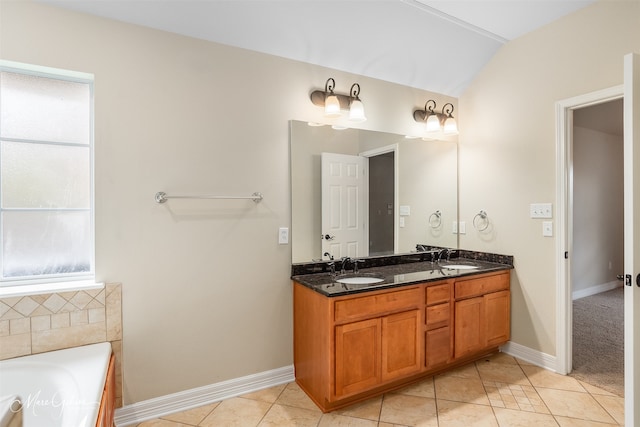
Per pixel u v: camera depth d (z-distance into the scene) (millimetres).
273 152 2459
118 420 1989
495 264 2973
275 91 2463
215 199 2262
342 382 2084
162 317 2117
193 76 2186
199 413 2135
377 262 2904
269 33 2305
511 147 2887
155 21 2045
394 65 2846
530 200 2752
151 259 2084
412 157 3096
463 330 2613
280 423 2031
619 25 2232
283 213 2500
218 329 2283
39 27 1808
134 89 2023
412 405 2201
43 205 1979
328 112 2482
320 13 2285
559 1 2357
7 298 1738
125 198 2014
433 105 3225
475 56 2975
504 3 2383
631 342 1676
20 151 1926
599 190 5000
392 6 2365
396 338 2283
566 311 2559
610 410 2113
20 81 1919
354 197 2803
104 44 1948
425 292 2420
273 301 2469
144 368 2072
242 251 2355
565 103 2514
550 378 2523
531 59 2730
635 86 1685
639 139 1701
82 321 1895
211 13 2096
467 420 2037
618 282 5320
